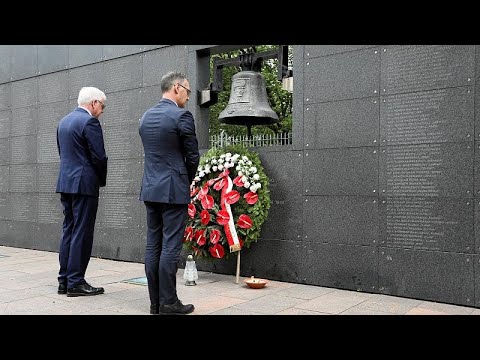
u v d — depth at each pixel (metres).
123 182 7.14
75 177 4.81
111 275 5.96
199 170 5.78
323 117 5.34
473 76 4.47
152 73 6.91
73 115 4.99
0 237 8.91
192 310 4.15
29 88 8.50
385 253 4.89
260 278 5.72
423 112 4.72
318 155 5.35
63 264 4.91
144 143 4.19
